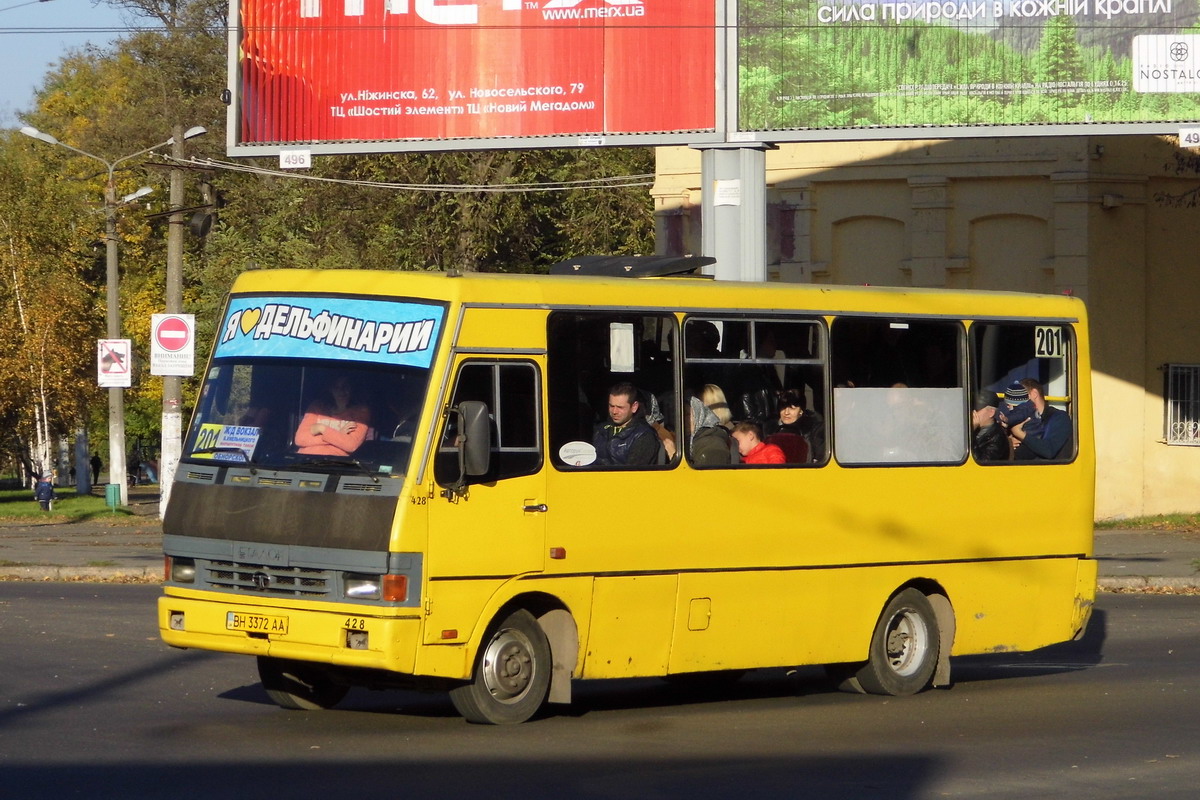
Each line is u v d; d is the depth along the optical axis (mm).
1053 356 16109
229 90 29938
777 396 14055
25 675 14898
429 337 12062
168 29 74438
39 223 63438
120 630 18422
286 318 12656
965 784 10453
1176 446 33562
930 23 27422
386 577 11555
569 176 47031
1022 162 33219
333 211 49500
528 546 12266
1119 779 10664
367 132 29406
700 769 10844
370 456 11867
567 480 12539
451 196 46750
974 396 15445
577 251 48656
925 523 14914
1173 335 33625
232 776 10328
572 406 12688
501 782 10250
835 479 14281
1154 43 26922
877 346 14773
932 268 34031
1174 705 14211
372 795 9781
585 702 14383
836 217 35188
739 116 27781
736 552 13562
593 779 10406
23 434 66312
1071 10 27109
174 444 38250
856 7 27516
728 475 13531
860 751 11680
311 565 11797
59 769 10492
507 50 28734
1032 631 15812
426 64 29094
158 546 31297
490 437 12125
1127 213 33219
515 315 12398
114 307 46500
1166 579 25328
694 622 13297
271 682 13180
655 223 37781
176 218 37688
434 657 11758
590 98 28375
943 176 33875
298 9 29672
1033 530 15766
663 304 13344
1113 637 19672
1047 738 12352
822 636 14203
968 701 14516
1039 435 15914
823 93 27609
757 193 27922
